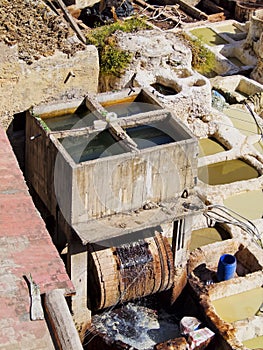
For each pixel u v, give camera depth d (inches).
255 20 1291.8
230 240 891.4
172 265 793.6
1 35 823.7
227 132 1063.0
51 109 815.7
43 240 563.8
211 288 826.8
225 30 1400.1
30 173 832.9
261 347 796.0
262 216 944.9
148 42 1061.1
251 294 840.9
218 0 1539.1
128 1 1400.1
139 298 828.6
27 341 487.5
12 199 599.5
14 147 856.9
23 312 503.5
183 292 834.8
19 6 912.9
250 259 882.1
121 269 770.2
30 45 838.5
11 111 833.5
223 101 1153.4
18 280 525.3
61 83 850.1
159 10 1460.4
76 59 842.8
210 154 1037.2
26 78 821.9
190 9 1488.7
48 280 528.1
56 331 494.0
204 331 774.5
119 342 775.1
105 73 1027.9
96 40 1045.8
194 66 1229.1
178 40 1095.6
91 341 797.2
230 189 971.9
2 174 624.1
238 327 790.5
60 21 900.0
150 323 813.2
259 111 1184.2
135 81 1017.5
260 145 1081.4
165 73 1037.8
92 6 1413.6
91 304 797.2
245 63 1315.2
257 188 986.1
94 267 766.5
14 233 566.3
